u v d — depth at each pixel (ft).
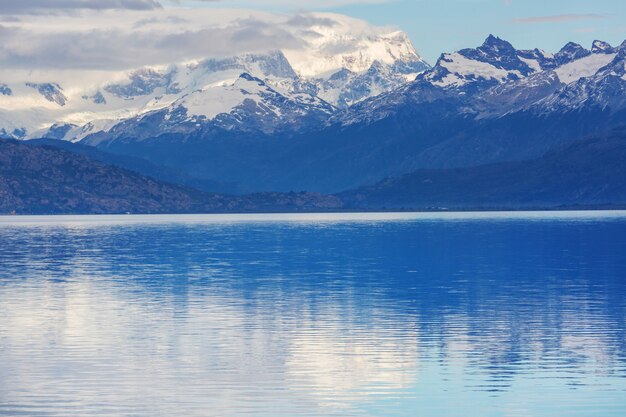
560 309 362.12
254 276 496.23
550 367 260.01
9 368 259.60
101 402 226.58
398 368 259.19
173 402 226.79
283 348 285.43
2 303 384.88
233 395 232.73
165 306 374.43
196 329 318.86
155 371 256.32
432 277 486.79
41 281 472.44
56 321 336.90
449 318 341.00
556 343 291.99
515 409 221.66
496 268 535.60
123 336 305.73
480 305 374.22
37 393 234.17
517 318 339.98
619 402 226.58
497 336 303.48
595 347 285.84
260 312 357.20
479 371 255.70
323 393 234.58
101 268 549.95
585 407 222.89
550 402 226.79
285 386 240.94
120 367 260.83
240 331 314.55
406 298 397.19
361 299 394.32
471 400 228.63
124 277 492.54
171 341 296.92
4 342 295.89
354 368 259.39
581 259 592.19
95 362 267.18
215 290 429.38
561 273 500.33
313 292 420.36
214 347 287.69
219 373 254.06
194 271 527.81
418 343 292.40
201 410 220.64
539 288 431.02
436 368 259.39
